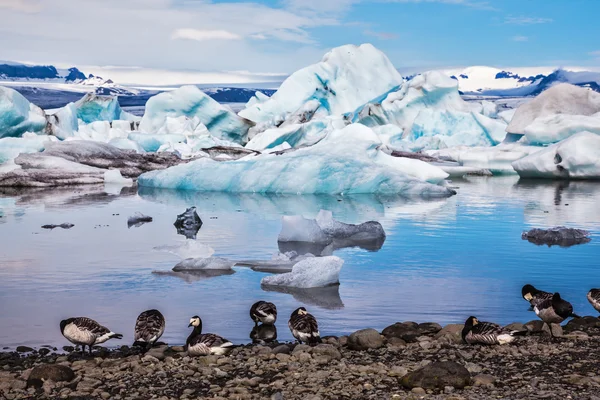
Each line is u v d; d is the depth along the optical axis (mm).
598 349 7902
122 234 18812
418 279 12844
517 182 40031
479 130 59250
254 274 13344
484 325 8219
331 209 25344
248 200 28781
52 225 20281
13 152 39719
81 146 40531
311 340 8266
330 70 68562
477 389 6367
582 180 40562
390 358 7688
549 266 14156
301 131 53812
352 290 11922
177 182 34219
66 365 7520
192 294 11594
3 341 8867
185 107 58188
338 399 6211
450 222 21469
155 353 7859
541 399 6035
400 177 31578
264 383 6746
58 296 11406
